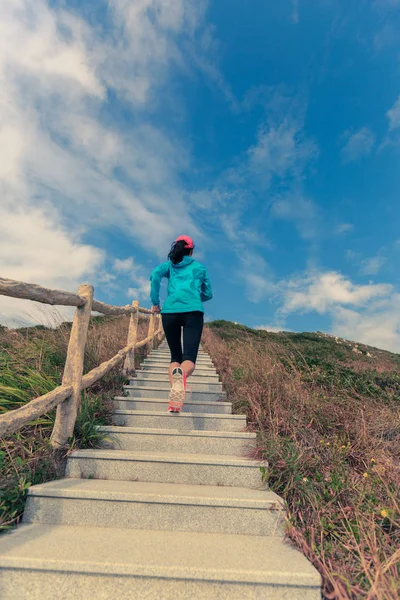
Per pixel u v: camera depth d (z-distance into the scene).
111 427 2.87
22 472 2.15
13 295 1.97
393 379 6.25
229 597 1.48
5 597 1.47
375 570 1.59
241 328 15.74
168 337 3.31
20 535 1.76
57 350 3.86
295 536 1.84
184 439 2.87
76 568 1.48
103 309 3.31
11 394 2.92
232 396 4.15
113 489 2.09
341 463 2.72
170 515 2.01
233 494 2.14
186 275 3.38
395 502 2.13
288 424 3.19
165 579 1.49
